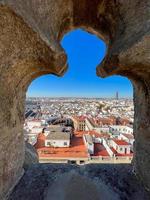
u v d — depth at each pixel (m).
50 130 163.12
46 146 111.31
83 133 149.88
